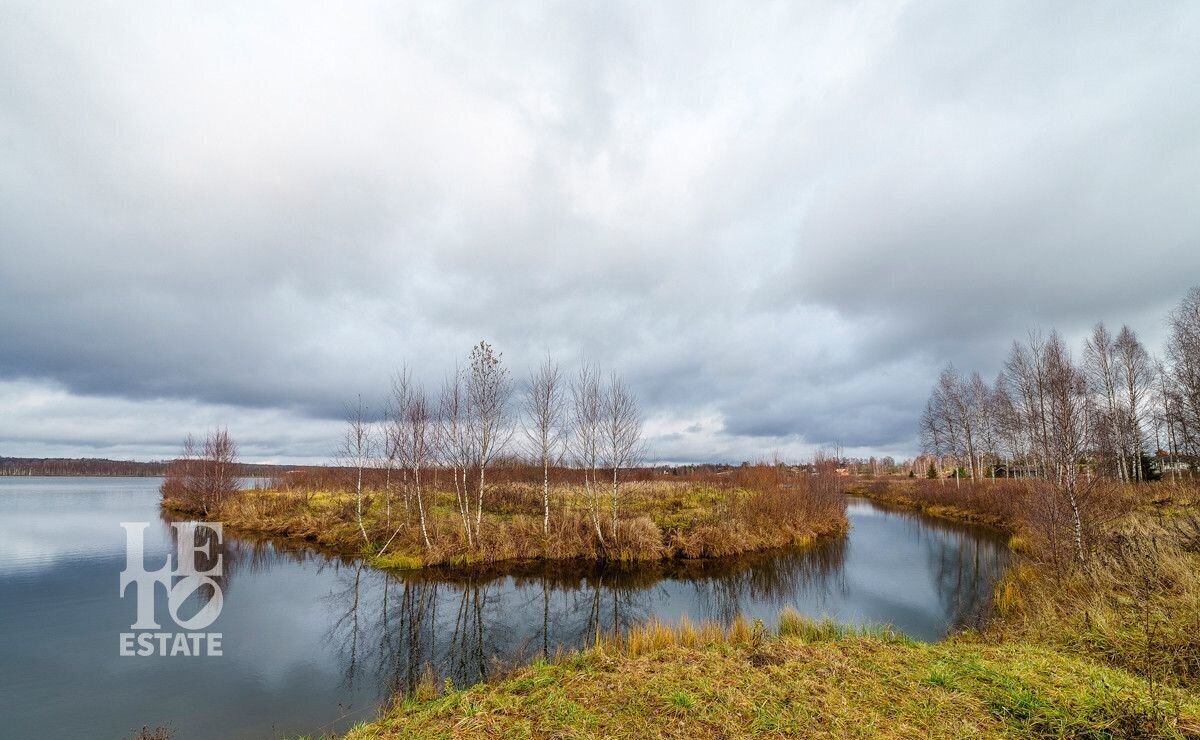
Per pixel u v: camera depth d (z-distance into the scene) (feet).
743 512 95.09
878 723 17.76
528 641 44.55
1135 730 15.80
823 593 59.26
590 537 80.18
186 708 32.12
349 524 94.48
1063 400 46.16
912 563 75.51
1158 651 23.50
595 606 56.03
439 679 36.01
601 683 22.79
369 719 29.94
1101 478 46.37
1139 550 39.47
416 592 61.93
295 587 64.03
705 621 39.88
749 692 20.68
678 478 151.33
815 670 23.17
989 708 18.72
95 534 106.11
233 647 43.55
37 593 61.52
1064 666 22.49
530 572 71.46
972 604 51.62
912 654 25.27
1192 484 89.76
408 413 91.09
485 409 83.10
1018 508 89.86
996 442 155.63
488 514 94.53
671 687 21.52
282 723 30.01
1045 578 42.86
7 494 257.96
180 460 159.63
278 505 119.34
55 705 32.78
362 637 46.14
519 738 18.08
